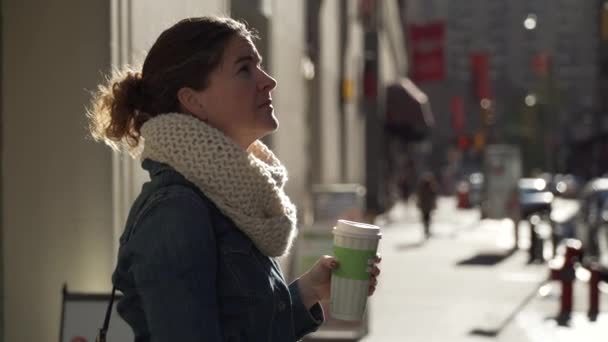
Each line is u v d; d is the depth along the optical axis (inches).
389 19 2544.3
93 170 389.7
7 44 400.8
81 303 336.5
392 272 1026.1
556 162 5054.1
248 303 125.4
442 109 7121.1
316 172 1127.0
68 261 392.5
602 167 4739.2
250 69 133.9
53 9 395.5
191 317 115.6
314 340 605.6
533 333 655.1
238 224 126.3
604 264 1061.1
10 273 401.1
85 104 390.6
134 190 414.6
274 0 751.7
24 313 399.9
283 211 132.5
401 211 2524.6
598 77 4960.6
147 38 425.4
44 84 396.2
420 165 5044.3
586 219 1111.6
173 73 131.0
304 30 971.9
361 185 1694.1
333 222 798.5
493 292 861.8
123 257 123.0
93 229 389.4
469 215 2308.1
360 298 148.9
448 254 1243.2
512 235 1604.3
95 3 390.3
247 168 126.1
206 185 124.8
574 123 6422.2
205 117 131.6
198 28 131.2
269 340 128.8
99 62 389.4
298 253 623.5
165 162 126.5
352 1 1508.4
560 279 737.0
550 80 4975.4
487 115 2869.1
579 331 667.4
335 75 1307.8
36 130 397.4
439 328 666.2
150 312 117.2
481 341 620.4
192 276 117.3
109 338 325.1
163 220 119.3
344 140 1397.6
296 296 152.9
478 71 2898.6
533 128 4968.0
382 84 2207.2
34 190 398.3
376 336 630.5
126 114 137.9
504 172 1567.4
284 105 815.7
